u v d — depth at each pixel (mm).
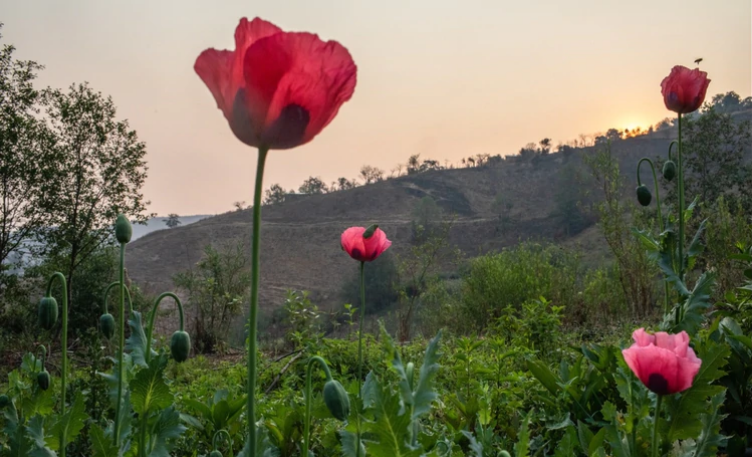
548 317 6703
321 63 1033
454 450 2822
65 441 2055
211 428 3514
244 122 1050
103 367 3781
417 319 14656
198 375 7867
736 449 3238
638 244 11469
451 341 8430
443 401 4398
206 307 13289
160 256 60375
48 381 2488
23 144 14281
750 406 3568
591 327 10562
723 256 7371
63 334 2104
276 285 56938
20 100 14289
